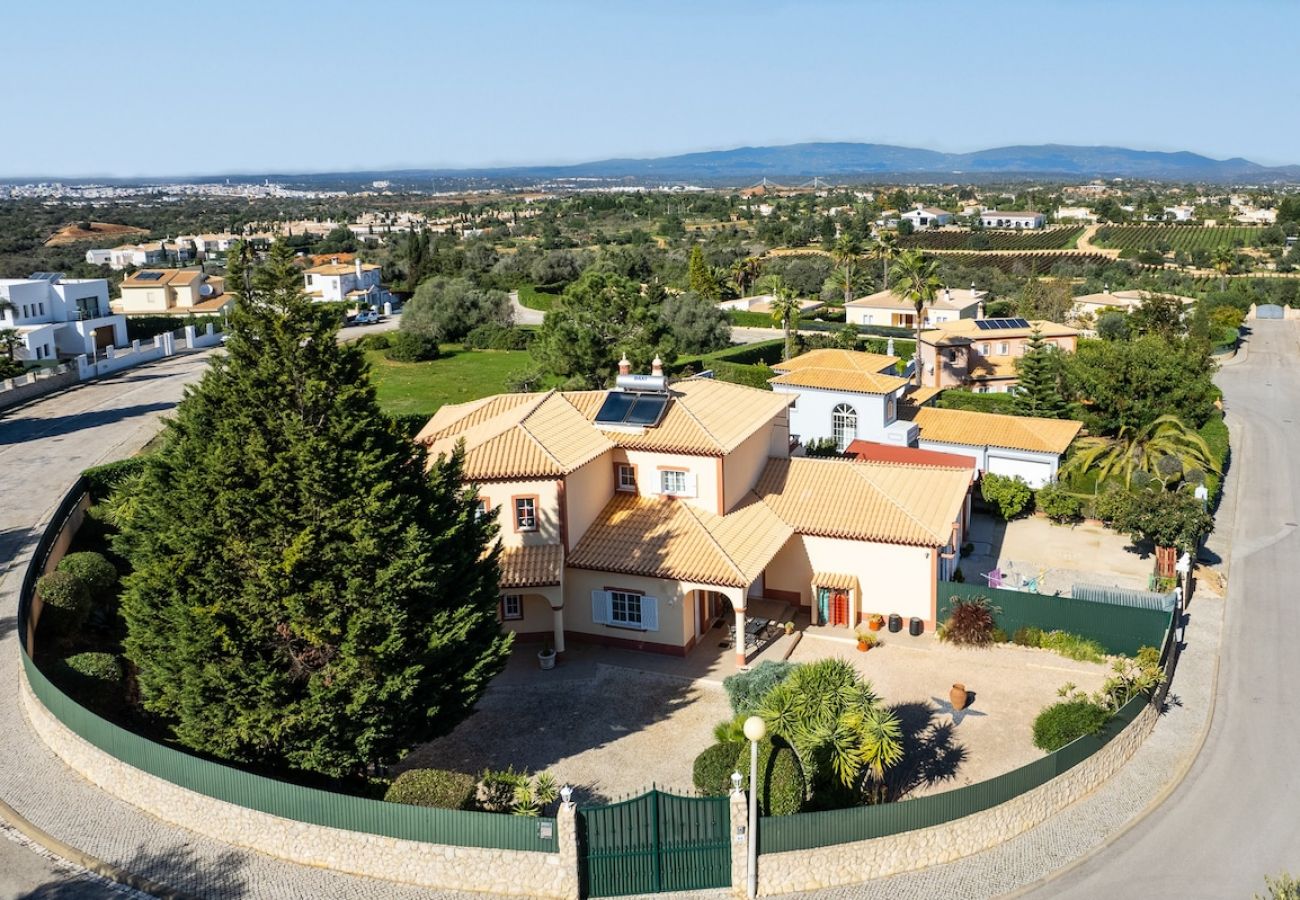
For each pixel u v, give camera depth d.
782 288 92.50
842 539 39.03
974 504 54.81
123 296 130.75
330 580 24.73
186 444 25.44
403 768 29.00
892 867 24.03
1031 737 30.41
